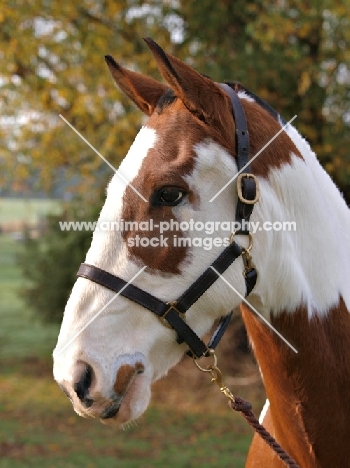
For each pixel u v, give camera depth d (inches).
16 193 384.8
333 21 263.4
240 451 258.7
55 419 314.8
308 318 69.1
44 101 304.5
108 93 283.9
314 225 71.1
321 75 284.2
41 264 441.7
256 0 287.0
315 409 69.3
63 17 299.4
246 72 283.1
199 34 300.8
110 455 254.1
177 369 377.1
